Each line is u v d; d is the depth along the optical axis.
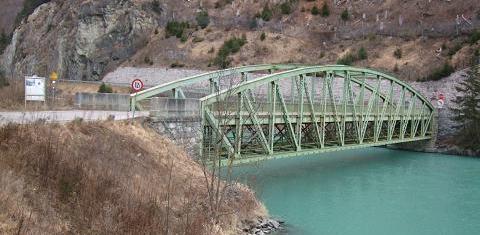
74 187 13.93
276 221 21.00
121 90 73.00
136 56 95.31
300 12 99.44
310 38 91.25
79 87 73.38
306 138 36.44
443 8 83.38
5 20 172.38
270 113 29.23
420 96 51.47
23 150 14.12
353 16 94.94
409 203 26.44
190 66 85.00
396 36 81.56
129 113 23.08
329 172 35.94
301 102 31.80
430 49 72.06
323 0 102.31
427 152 52.81
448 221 22.97
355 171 37.09
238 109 26.34
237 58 84.62
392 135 48.84
